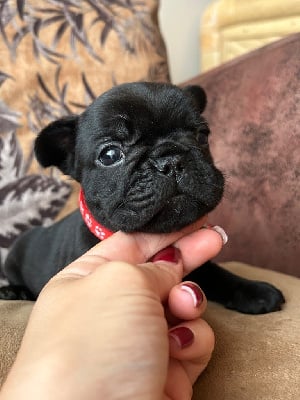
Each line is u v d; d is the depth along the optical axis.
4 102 0.30
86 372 0.10
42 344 0.11
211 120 0.30
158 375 0.11
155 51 0.36
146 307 0.11
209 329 0.14
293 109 0.25
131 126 0.20
